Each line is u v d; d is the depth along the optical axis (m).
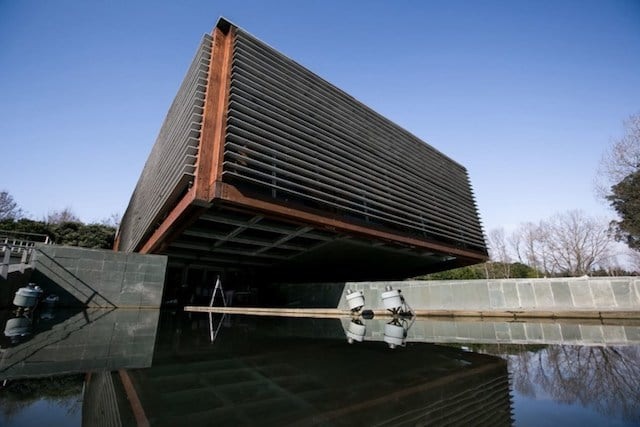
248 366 2.97
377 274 22.22
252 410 1.85
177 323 7.22
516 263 35.94
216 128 9.11
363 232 11.88
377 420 1.71
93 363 3.04
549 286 9.66
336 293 11.50
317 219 10.45
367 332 5.86
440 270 20.16
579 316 8.92
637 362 2.99
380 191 13.47
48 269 9.96
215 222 11.33
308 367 2.93
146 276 11.20
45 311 8.88
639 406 1.84
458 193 19.75
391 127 16.27
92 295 10.34
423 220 15.62
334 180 11.41
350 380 2.50
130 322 7.11
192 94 9.97
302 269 20.67
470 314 9.56
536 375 2.61
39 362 3.02
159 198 12.29
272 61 11.37
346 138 13.30
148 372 2.73
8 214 34.28
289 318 9.03
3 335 4.64
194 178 8.98
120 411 1.81
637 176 20.56
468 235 18.94
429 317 9.62
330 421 1.70
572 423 1.62
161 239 12.27
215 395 2.12
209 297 18.92
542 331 6.12
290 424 1.66
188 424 1.64
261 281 20.72
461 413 1.80
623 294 9.02
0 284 8.45
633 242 23.95
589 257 34.22
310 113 12.09
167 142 12.88
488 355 3.51
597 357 3.27
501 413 1.78
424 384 2.39
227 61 9.95
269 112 10.35
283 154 10.10
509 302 9.82
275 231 11.70
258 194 9.16
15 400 1.96
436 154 19.22
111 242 31.06
